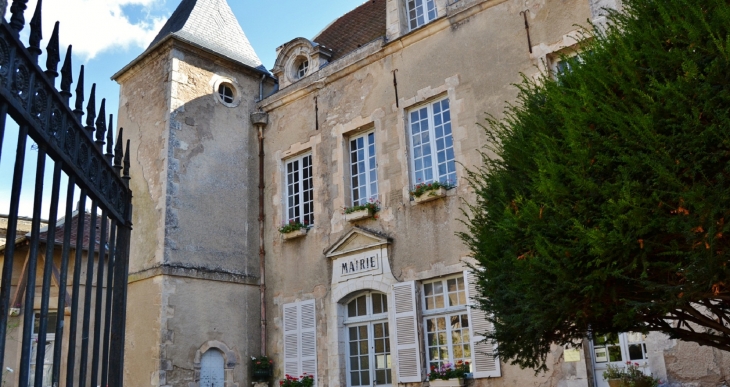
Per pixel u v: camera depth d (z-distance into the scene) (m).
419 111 11.71
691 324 7.71
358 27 14.29
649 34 4.96
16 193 2.60
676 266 4.34
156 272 11.90
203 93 13.61
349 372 11.66
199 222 12.75
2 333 2.47
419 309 10.73
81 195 3.29
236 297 12.91
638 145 4.58
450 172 11.00
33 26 2.79
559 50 9.99
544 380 9.10
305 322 12.34
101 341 12.07
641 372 8.05
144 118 13.47
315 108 13.36
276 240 13.40
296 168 13.74
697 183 4.21
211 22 14.68
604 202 4.72
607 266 4.50
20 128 2.66
